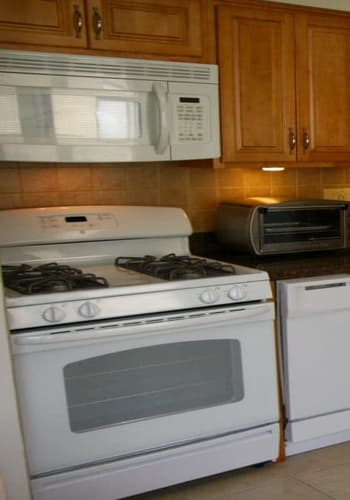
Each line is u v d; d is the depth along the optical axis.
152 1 2.08
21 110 1.92
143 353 1.81
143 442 1.84
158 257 2.33
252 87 2.30
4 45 1.87
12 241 2.11
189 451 1.92
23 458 1.59
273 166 2.40
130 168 2.45
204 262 2.13
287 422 2.11
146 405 1.84
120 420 1.81
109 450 1.80
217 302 1.85
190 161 2.46
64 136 1.99
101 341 1.72
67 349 1.70
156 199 2.51
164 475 1.89
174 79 2.14
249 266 2.19
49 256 2.18
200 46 2.19
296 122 2.41
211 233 2.63
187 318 1.82
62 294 1.67
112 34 2.03
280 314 2.06
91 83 2.00
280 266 2.17
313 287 2.08
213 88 2.22
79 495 1.78
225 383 1.95
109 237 2.24
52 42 1.94
